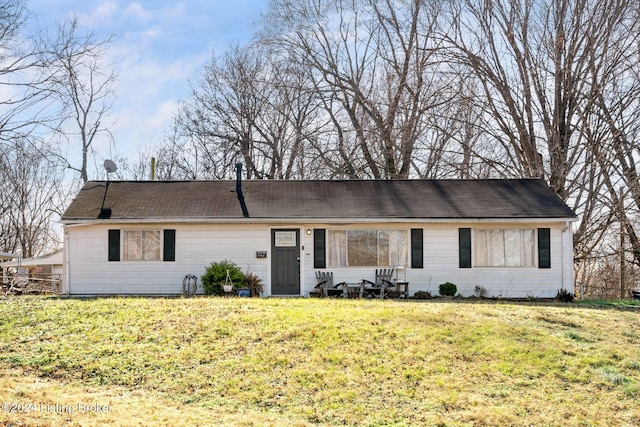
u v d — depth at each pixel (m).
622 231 26.64
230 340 12.00
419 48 31.55
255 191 22.39
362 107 34.28
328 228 20.36
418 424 8.79
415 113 32.06
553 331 13.20
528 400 9.72
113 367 10.79
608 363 11.31
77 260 20.23
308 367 10.74
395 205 20.98
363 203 21.20
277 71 36.06
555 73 27.92
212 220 20.00
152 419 8.44
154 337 12.18
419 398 9.68
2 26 14.44
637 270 28.72
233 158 37.69
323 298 18.28
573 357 11.52
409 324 12.93
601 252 28.86
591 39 27.19
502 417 9.05
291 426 8.51
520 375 10.63
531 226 20.31
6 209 38.09
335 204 21.11
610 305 18.27
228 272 19.50
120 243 20.27
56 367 10.80
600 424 9.03
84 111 35.94
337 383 10.16
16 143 15.06
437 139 33.31
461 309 15.05
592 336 12.98
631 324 14.45
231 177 37.84
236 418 8.74
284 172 37.59
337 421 8.85
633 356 11.70
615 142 27.08
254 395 9.71
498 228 20.36
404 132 32.22
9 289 22.28
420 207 20.80
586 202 27.98
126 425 8.05
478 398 9.71
